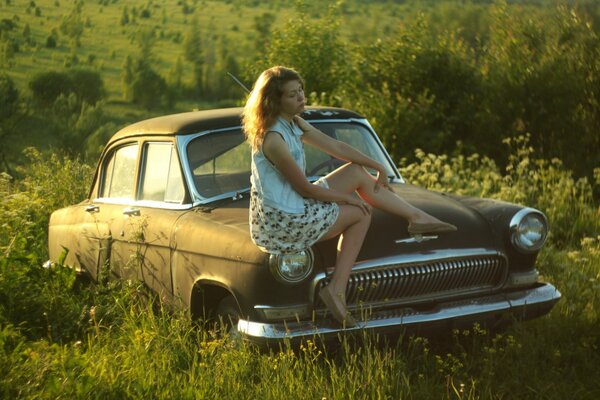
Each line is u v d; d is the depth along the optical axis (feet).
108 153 22.84
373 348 17.34
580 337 19.12
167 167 20.26
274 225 16.21
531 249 18.43
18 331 19.42
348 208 16.58
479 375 17.28
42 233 28.04
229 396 15.80
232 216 18.29
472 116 48.16
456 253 17.51
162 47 627.05
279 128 16.24
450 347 18.70
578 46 47.96
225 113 20.95
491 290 18.15
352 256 16.42
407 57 50.80
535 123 46.60
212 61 531.50
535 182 34.47
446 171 34.35
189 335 18.37
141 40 569.23
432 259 17.21
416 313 17.06
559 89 46.11
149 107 421.18
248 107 16.38
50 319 20.34
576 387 16.57
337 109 22.09
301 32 54.34
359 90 51.06
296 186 16.20
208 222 18.33
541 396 15.93
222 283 17.39
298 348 16.58
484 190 32.68
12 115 97.96
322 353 17.51
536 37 50.16
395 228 17.29
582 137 44.80
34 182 35.32
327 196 16.37
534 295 18.35
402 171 35.45
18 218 26.91
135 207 21.11
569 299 21.38
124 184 22.02
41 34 611.88
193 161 19.77
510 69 48.19
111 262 21.66
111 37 644.27
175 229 19.04
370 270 16.78
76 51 568.00
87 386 15.64
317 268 16.56
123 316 20.08
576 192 36.68
